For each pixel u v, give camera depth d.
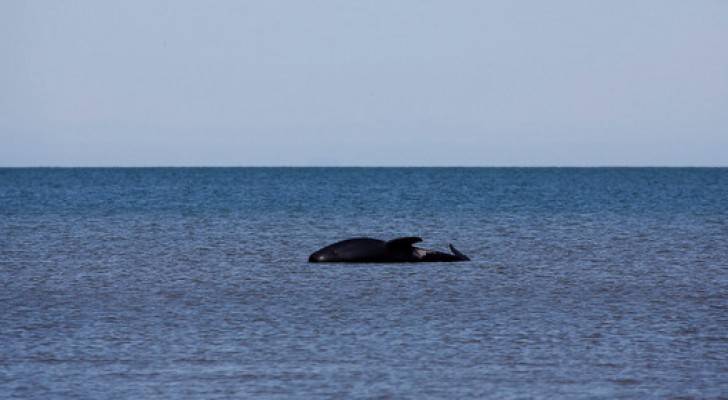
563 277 121.12
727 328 85.19
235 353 75.12
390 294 106.00
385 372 69.31
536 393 64.12
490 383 66.50
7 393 64.00
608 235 187.25
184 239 178.50
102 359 73.12
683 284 114.56
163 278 120.44
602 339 80.38
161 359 73.25
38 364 71.56
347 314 92.62
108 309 95.75
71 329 84.81
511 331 83.75
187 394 63.91
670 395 63.81
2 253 151.50
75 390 64.81
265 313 93.25
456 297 103.69
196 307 97.00
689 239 177.38
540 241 174.75
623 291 108.50
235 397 63.22
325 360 72.75
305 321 88.81
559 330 84.19
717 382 66.75
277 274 124.06
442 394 63.81
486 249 159.88
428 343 78.69
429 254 138.00
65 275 123.38
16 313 93.06
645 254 150.38
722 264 136.38
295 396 63.41
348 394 63.88
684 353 75.06
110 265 135.00
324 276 121.81
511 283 115.25
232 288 111.12
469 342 79.12
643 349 76.50
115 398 63.03
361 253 136.62
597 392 64.44
